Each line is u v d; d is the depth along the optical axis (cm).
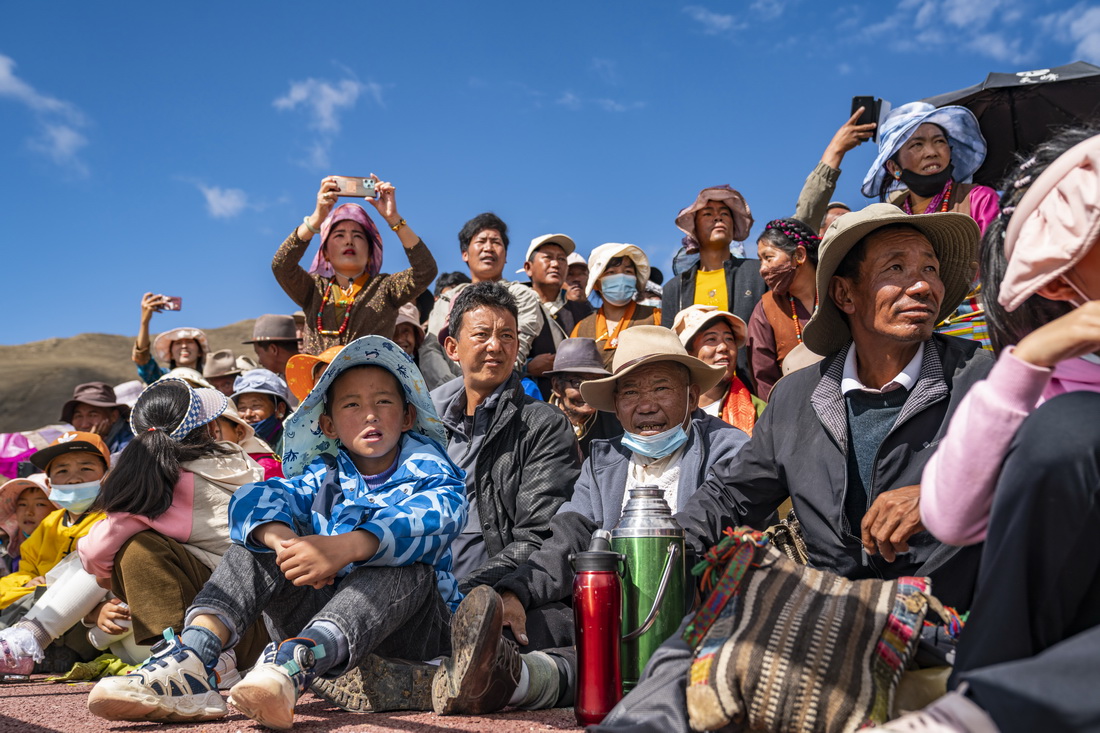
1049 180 168
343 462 325
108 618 420
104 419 795
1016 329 187
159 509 347
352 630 274
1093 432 146
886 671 199
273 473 486
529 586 328
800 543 308
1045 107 574
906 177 543
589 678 269
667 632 282
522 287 695
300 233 654
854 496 293
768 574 217
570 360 591
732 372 561
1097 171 159
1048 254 166
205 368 848
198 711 281
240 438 502
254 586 297
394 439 322
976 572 262
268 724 258
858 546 286
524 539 390
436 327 718
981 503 167
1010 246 180
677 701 208
